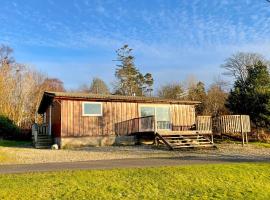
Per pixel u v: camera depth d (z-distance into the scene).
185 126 28.48
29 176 10.15
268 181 10.59
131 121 26.20
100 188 9.02
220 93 47.16
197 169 11.34
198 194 8.91
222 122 24.58
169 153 18.27
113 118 25.56
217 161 14.21
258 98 28.94
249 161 14.35
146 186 9.33
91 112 24.73
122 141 25.56
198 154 17.70
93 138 24.53
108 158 15.90
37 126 26.62
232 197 8.78
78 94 24.75
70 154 18.06
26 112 49.22
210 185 9.75
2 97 45.41
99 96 25.02
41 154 18.08
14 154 17.86
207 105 45.47
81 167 12.37
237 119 24.06
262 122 28.94
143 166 12.46
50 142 25.28
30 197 8.13
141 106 26.89
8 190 8.52
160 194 8.77
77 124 24.06
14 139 33.59
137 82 75.00
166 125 27.66
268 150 20.25
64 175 10.29
